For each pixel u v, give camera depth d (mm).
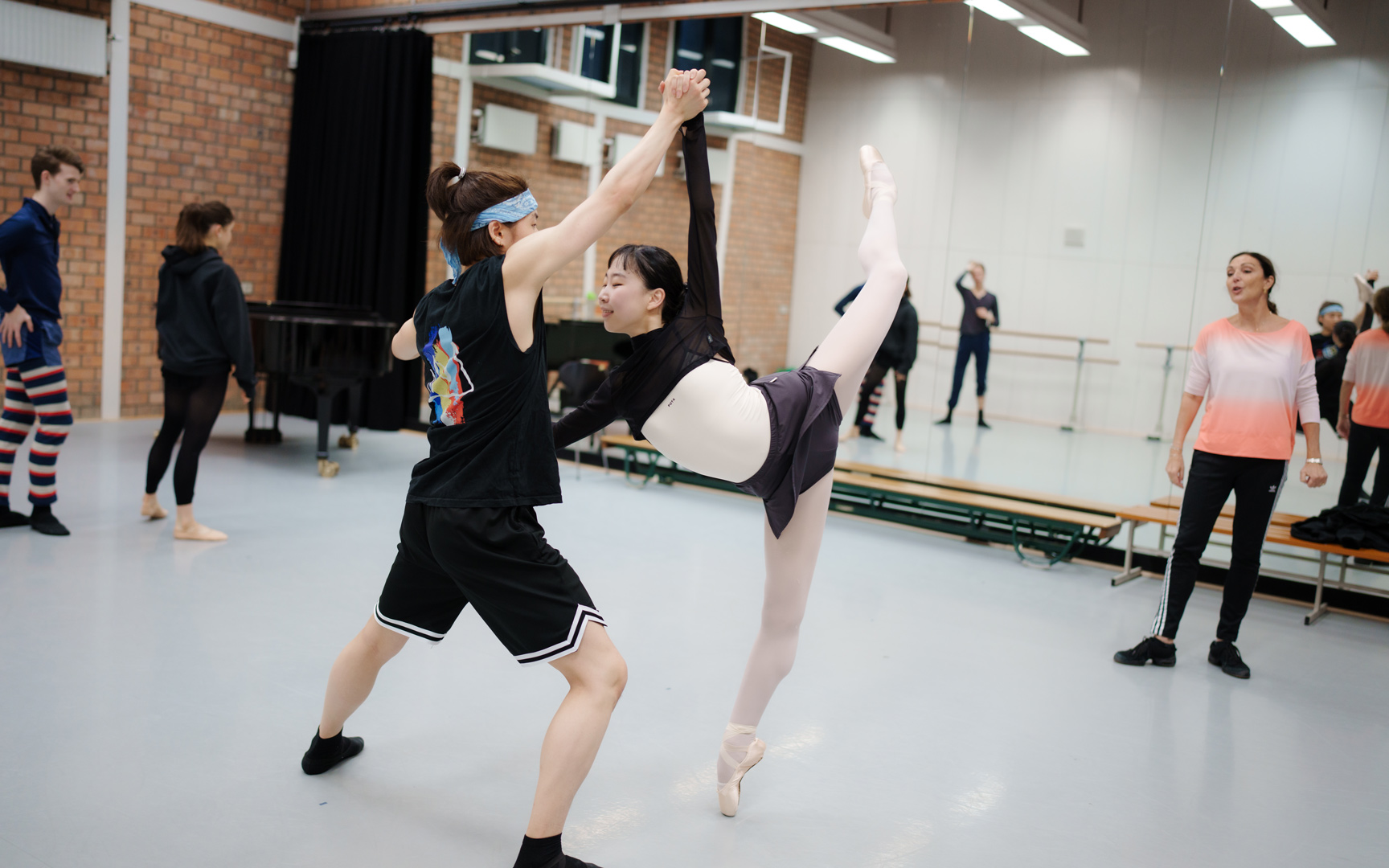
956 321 5832
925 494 5312
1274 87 4891
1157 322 5266
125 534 4566
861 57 5988
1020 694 3311
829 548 5211
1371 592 4461
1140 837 2402
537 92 7363
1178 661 3721
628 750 2729
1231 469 3570
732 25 6418
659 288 2150
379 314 7711
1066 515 4895
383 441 7578
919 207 5887
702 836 2299
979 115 5676
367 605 3799
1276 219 4918
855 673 3422
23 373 4359
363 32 7816
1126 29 5242
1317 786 2732
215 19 7852
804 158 6215
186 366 4418
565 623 1957
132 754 2523
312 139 8234
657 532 5262
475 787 2461
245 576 4074
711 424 2117
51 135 7039
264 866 2059
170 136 7707
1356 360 4672
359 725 2777
